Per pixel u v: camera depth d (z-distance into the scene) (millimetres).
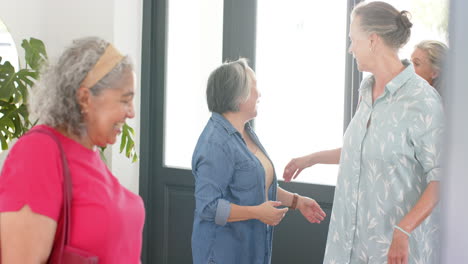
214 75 1980
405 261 1612
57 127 1125
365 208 1774
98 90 1111
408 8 2613
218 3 3184
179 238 3379
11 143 3215
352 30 1771
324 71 2910
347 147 1828
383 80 1750
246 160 1935
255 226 1994
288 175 2301
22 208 995
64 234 1062
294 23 2969
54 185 1034
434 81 2076
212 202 1875
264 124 3082
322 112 2936
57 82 1101
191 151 3350
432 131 1633
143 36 3350
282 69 3018
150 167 3418
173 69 3348
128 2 3260
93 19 3258
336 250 1870
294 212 3021
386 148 1699
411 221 1611
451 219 278
